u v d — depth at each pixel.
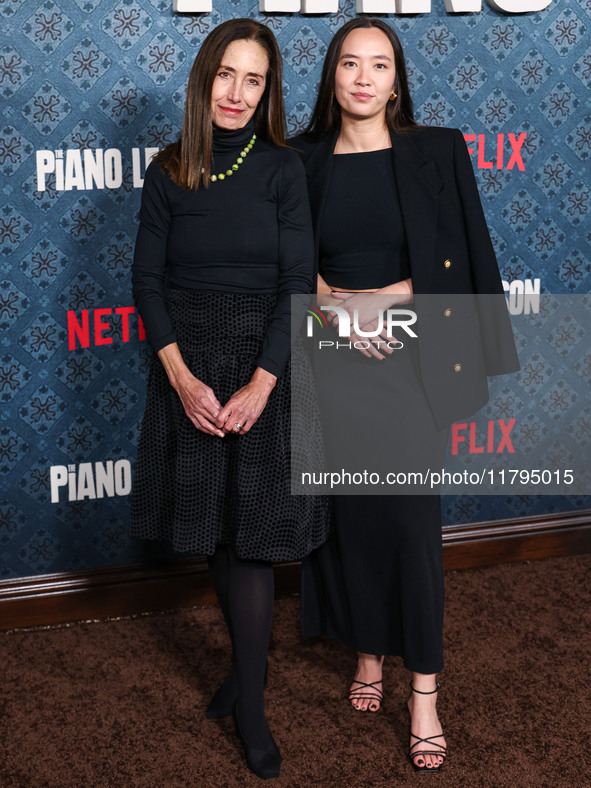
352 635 2.52
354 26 2.27
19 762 2.29
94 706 2.54
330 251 2.35
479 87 3.00
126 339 2.90
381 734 2.43
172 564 3.09
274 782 2.23
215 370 2.15
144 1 2.68
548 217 3.19
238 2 2.75
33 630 2.96
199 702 2.57
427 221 2.27
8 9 2.59
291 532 2.21
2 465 2.88
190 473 2.18
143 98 2.74
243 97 2.09
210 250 2.16
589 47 3.07
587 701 2.56
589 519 3.47
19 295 2.78
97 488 2.99
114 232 2.81
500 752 2.34
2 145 2.67
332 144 2.35
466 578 3.30
